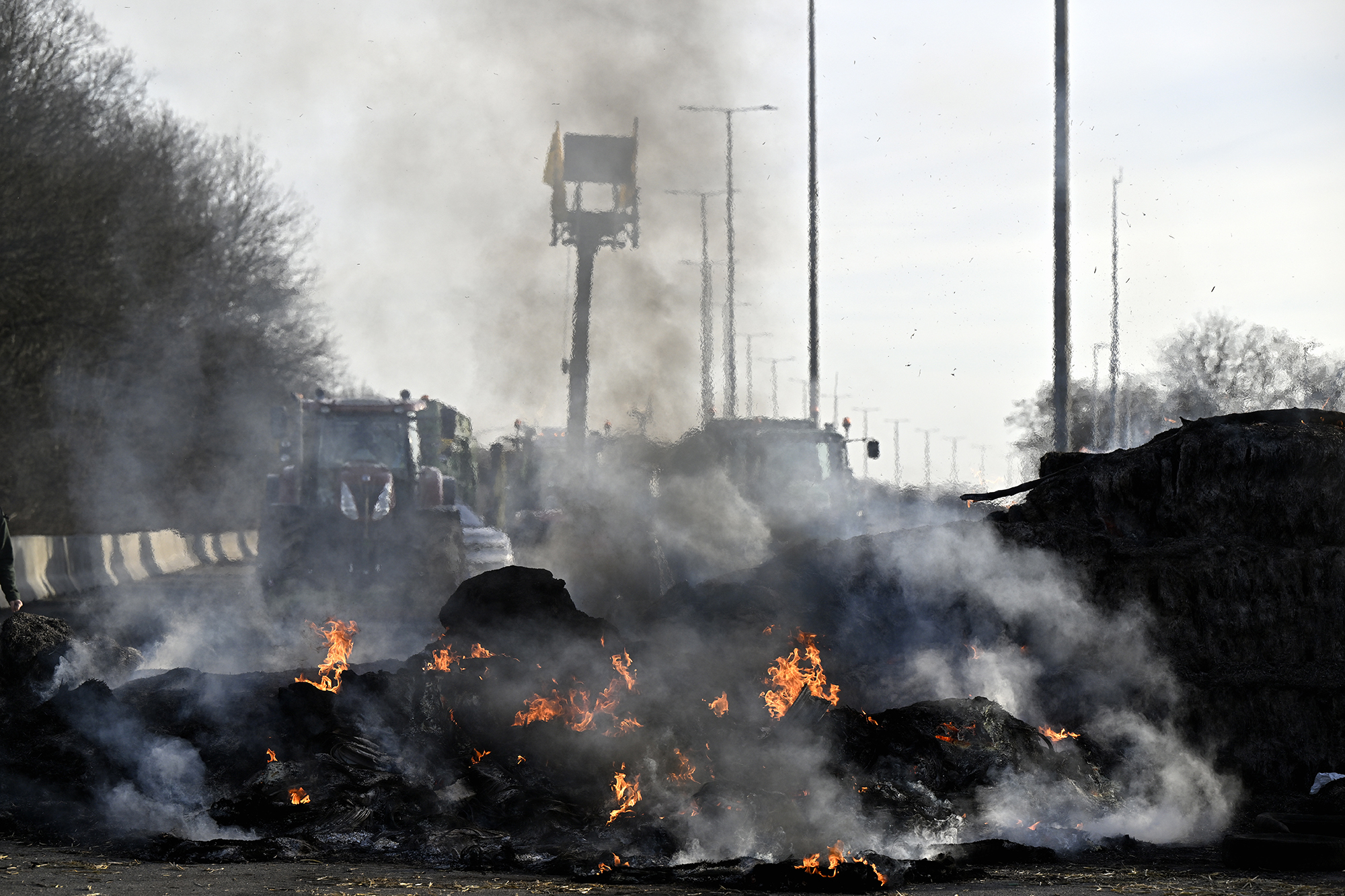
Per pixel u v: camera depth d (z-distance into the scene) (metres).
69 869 18.31
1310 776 25.55
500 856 19.47
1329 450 28.66
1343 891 17.00
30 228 97.94
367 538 61.72
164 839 20.17
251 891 16.58
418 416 70.44
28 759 23.50
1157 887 17.48
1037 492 31.55
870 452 76.50
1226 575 27.92
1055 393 57.09
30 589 70.81
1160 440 31.38
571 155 81.69
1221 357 171.88
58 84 101.50
